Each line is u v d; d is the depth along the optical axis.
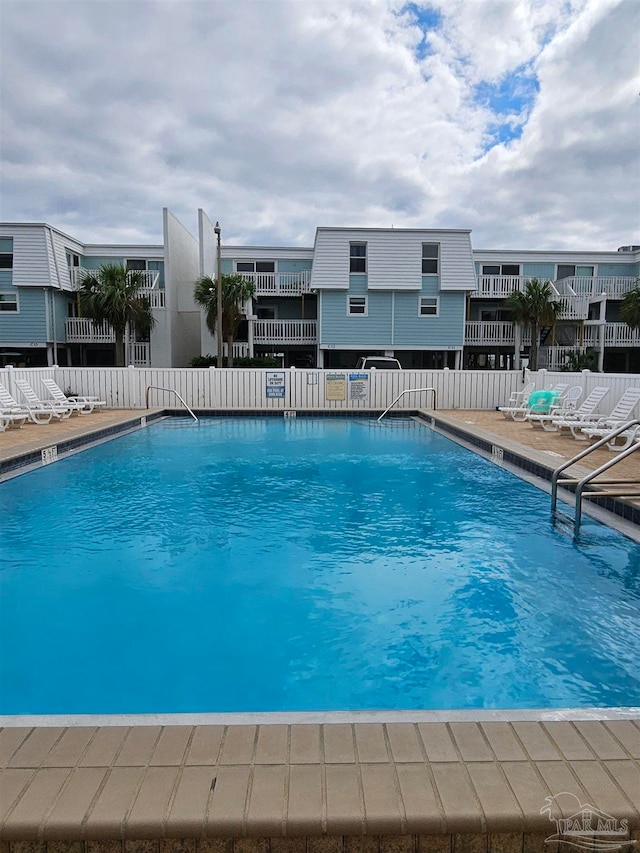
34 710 3.20
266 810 1.79
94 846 1.77
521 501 7.49
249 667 3.63
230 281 24.17
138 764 2.00
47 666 3.66
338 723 2.29
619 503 6.39
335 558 5.53
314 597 4.67
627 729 2.25
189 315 28.70
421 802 1.83
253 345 26.70
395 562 5.42
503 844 1.81
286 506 7.36
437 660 3.68
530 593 4.70
